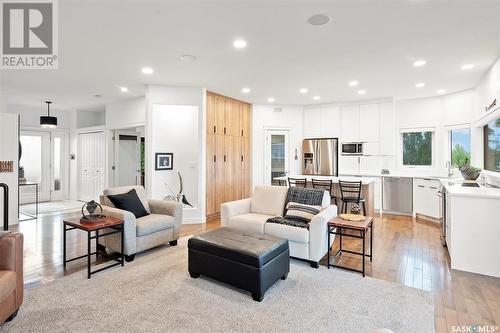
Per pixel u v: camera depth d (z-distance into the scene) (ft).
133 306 7.70
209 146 18.95
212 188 19.24
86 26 9.60
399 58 12.55
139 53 12.04
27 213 20.21
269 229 11.30
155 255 11.65
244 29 9.82
